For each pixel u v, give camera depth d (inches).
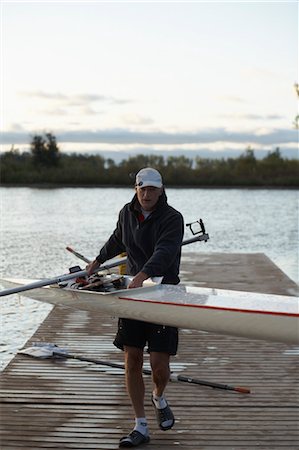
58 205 1450.5
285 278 450.9
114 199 1660.9
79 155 2534.5
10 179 2283.5
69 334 279.6
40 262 608.4
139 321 157.5
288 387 203.6
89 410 182.1
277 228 999.6
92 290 174.7
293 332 148.8
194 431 166.9
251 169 2338.8
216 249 761.0
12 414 178.7
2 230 920.9
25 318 370.6
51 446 157.5
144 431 157.8
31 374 215.6
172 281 158.4
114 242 169.5
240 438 162.6
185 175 2299.5
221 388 199.3
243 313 151.9
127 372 157.6
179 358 240.1
